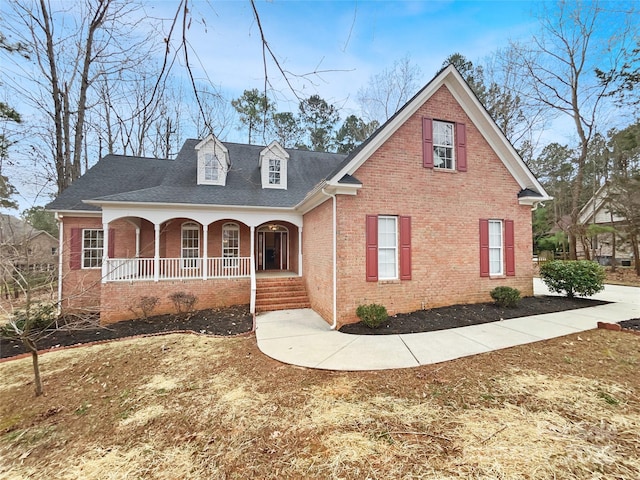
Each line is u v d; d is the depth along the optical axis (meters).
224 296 10.63
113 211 9.78
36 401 4.41
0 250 4.93
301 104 3.71
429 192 8.72
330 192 7.98
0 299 5.02
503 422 3.27
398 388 4.19
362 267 7.99
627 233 16.67
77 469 2.89
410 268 8.43
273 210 11.48
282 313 9.58
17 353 6.65
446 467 2.61
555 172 30.44
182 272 10.73
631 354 5.11
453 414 3.46
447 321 7.48
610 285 13.43
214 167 12.35
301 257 11.81
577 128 17.59
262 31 3.19
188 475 2.70
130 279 9.76
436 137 9.06
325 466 2.69
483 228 9.27
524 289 9.70
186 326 8.46
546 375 4.43
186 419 3.66
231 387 4.50
